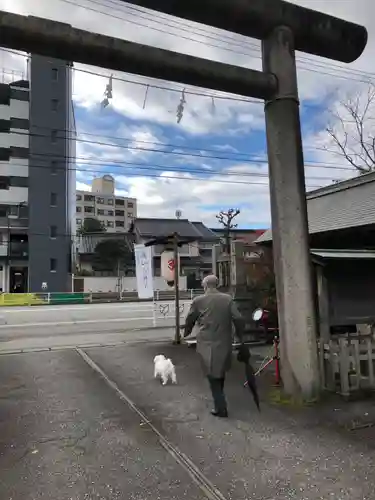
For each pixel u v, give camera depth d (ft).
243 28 16.01
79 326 45.34
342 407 14.53
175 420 13.53
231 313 13.94
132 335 35.88
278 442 11.65
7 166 102.42
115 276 110.32
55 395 16.65
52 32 13.35
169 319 52.08
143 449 11.28
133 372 20.66
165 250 32.14
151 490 9.14
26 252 104.94
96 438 12.07
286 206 15.69
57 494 9.01
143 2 14.85
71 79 110.11
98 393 16.88
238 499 8.75
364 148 53.83
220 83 15.28
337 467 10.11
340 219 25.38
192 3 14.89
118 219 228.22
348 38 17.12
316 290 20.31
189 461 10.53
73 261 113.39
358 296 20.61
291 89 15.98
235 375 19.70
